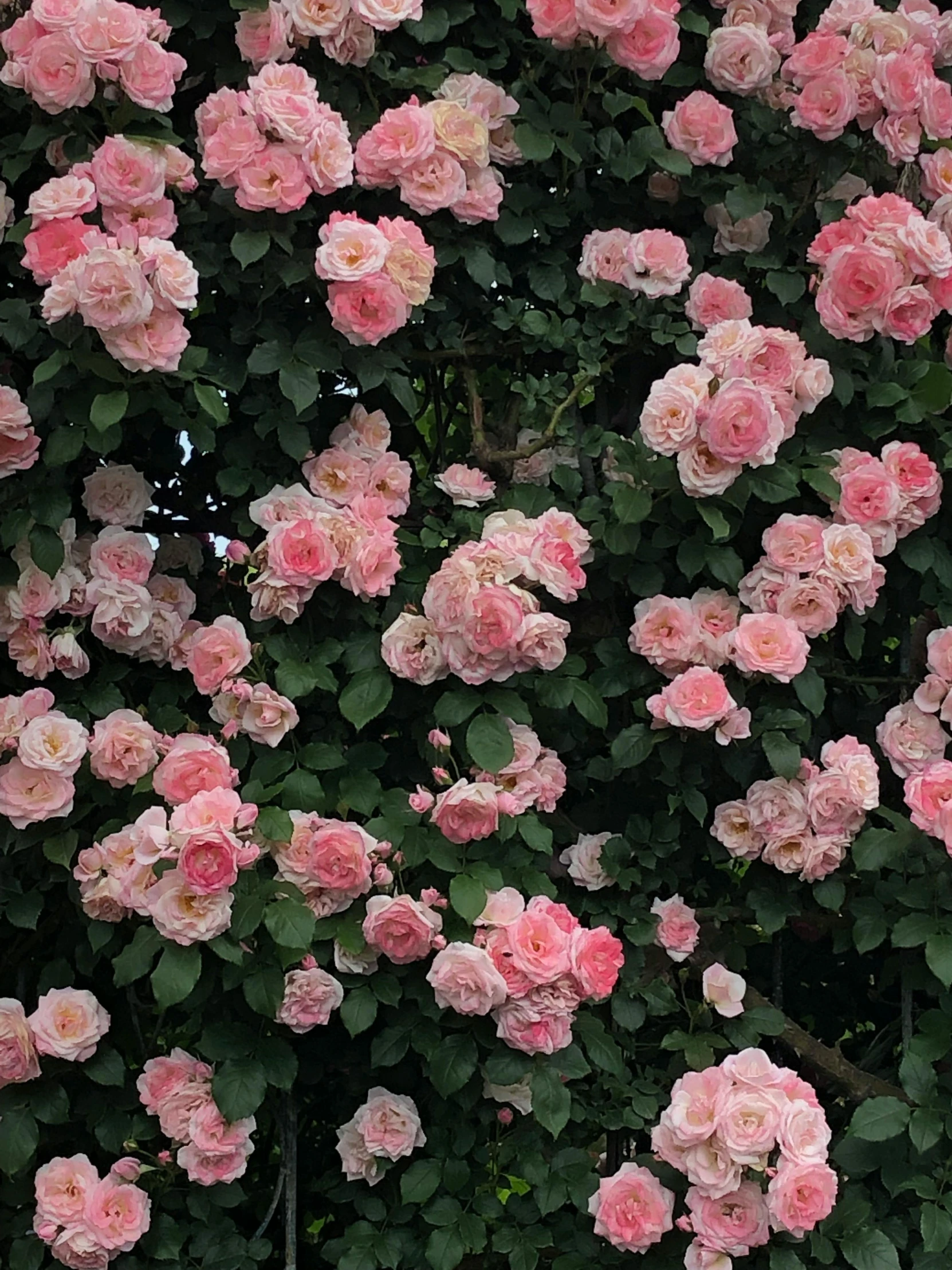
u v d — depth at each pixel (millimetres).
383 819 2490
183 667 2576
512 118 2678
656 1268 2480
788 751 2539
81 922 2570
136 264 2357
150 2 2643
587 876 2619
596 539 2604
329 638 2535
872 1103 2516
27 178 2613
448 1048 2449
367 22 2562
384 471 2605
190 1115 2469
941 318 2746
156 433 2717
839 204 2697
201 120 2553
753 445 2457
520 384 2680
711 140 2682
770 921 2621
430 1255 2471
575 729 2668
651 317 2678
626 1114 2553
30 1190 2533
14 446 2467
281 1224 2729
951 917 2553
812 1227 2395
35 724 2449
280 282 2549
